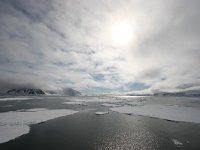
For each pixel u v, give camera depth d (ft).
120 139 60.18
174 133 68.13
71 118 101.09
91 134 66.33
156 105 194.18
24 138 59.93
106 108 158.81
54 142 56.44
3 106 173.47
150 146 53.47
